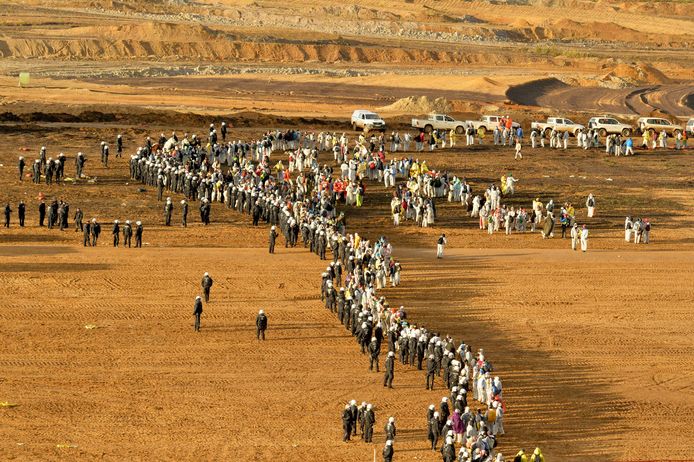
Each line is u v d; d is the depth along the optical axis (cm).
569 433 10212
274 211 16875
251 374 11175
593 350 12462
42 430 9612
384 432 9962
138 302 13238
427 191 19388
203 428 9819
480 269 15450
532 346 12481
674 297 14588
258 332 12169
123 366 11231
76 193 18425
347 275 13788
